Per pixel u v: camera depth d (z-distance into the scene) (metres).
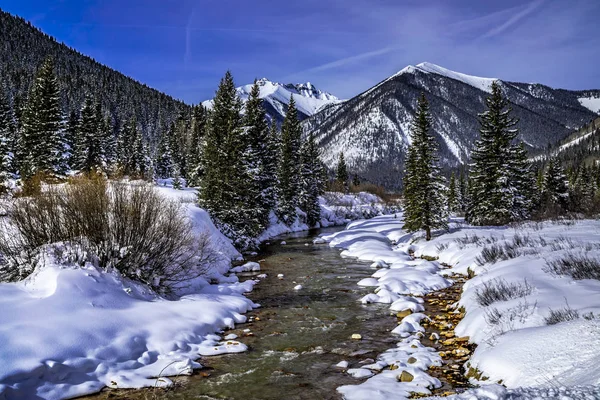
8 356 5.12
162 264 10.04
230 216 22.86
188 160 55.88
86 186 9.88
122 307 7.62
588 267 8.68
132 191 10.37
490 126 28.89
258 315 9.91
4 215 8.83
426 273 14.18
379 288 12.42
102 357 6.08
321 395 5.55
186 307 8.78
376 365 6.61
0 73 125.44
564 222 20.53
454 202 65.00
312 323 9.24
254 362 6.87
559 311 6.38
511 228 22.72
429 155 24.25
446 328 8.67
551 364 4.71
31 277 7.53
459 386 5.60
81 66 194.88
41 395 5.05
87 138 44.06
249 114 32.09
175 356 6.72
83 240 8.92
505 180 27.55
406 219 25.92
